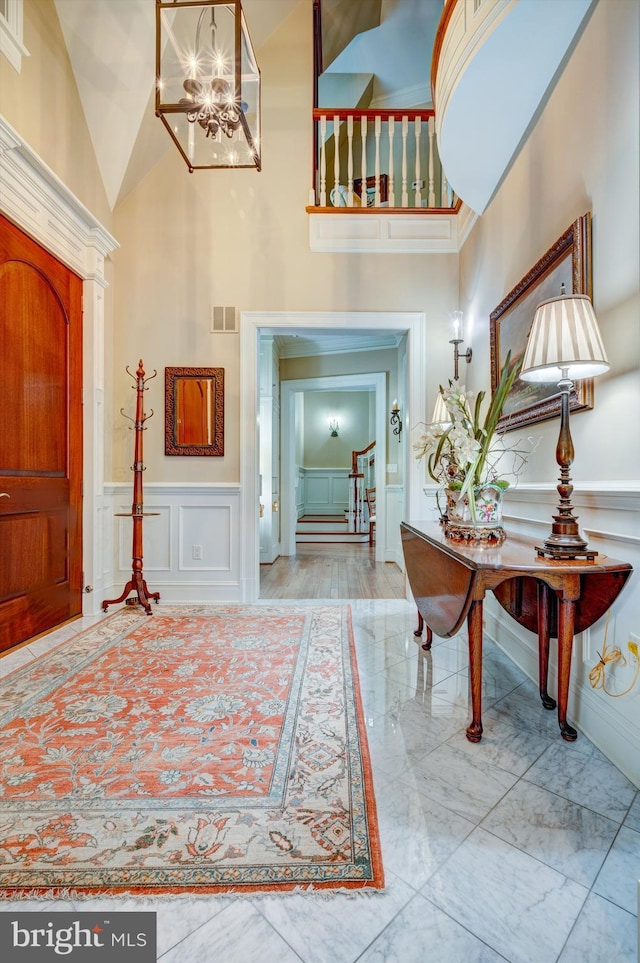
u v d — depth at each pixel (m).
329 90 5.28
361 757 1.44
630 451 1.41
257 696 1.85
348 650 2.37
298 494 8.96
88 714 1.70
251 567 3.41
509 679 2.04
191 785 1.30
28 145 2.29
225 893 0.96
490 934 0.87
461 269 3.35
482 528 1.86
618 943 0.85
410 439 3.44
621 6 1.42
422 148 4.64
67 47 2.77
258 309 3.42
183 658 2.25
